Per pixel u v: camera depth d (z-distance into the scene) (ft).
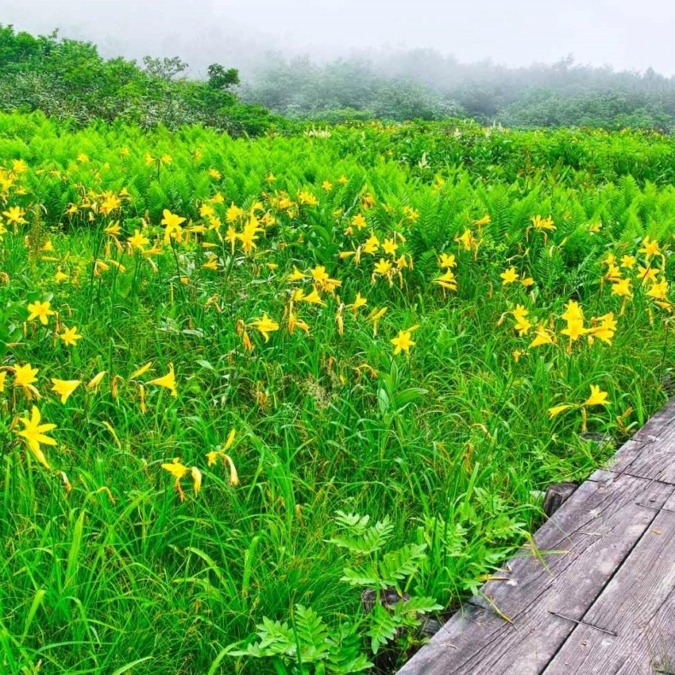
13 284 16.88
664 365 16.24
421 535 10.20
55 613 8.74
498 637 8.46
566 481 12.29
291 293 15.88
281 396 14.44
